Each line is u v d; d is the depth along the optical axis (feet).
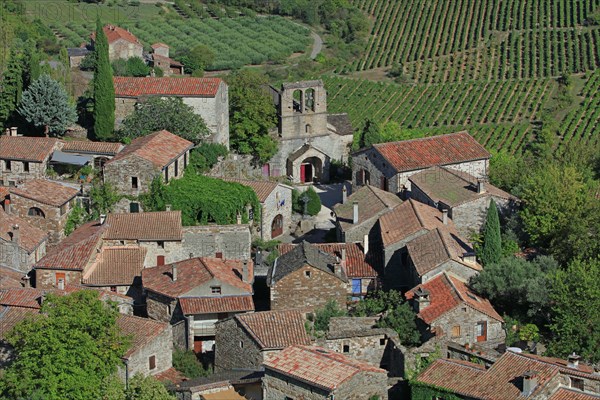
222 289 447.42
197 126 590.96
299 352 373.20
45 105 591.37
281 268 463.42
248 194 529.86
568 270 436.76
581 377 360.48
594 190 517.96
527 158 652.07
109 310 411.13
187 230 497.87
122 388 386.32
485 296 443.73
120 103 602.44
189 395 373.40
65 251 481.87
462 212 506.48
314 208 576.20
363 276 472.44
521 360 370.53
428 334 419.95
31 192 524.52
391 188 549.54
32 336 390.42
